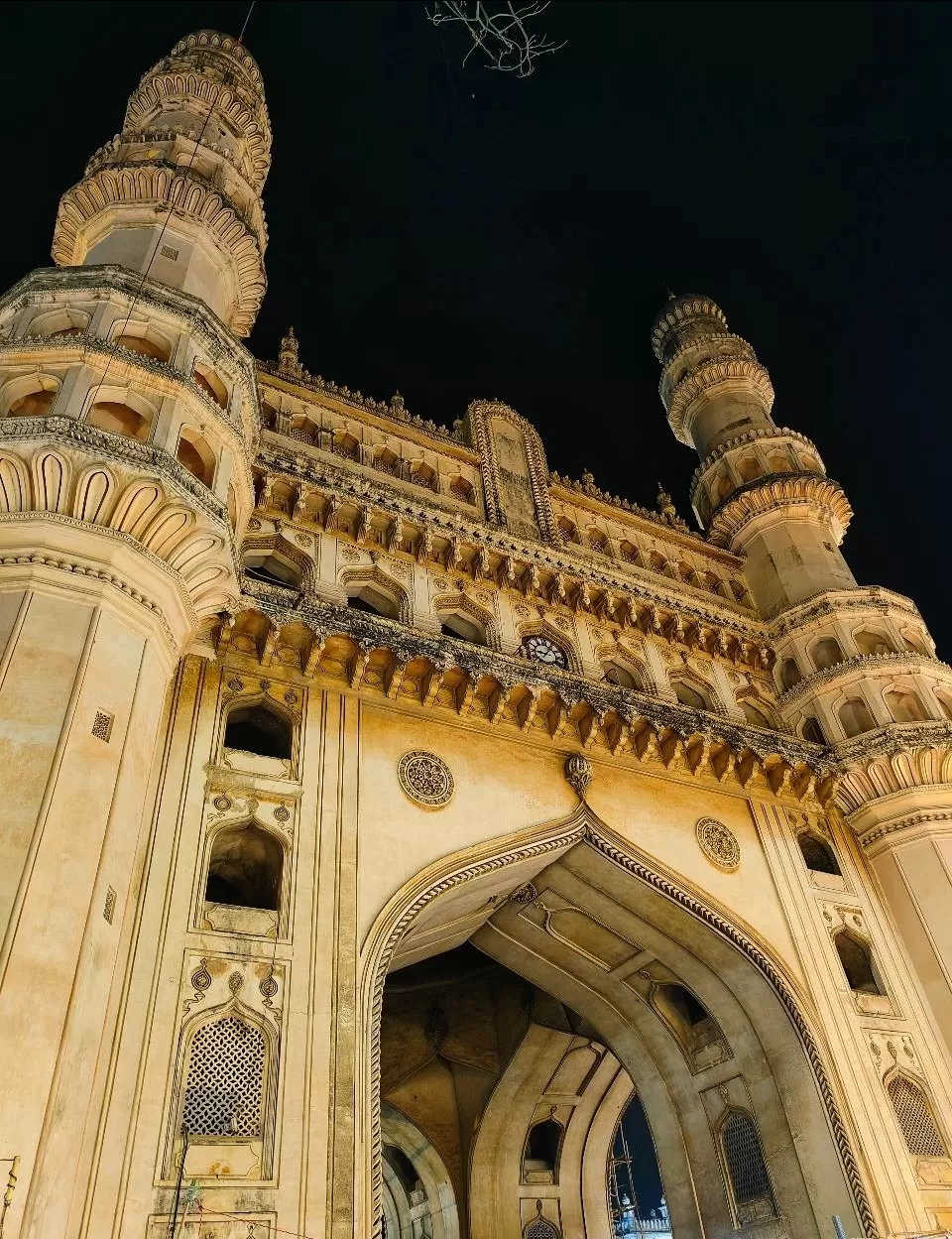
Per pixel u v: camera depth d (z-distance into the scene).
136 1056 10.66
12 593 11.41
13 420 12.13
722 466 27.02
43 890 9.59
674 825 17.38
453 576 18.64
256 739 15.44
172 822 12.62
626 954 18.19
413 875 13.88
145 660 12.13
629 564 22.38
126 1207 9.71
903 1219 14.46
